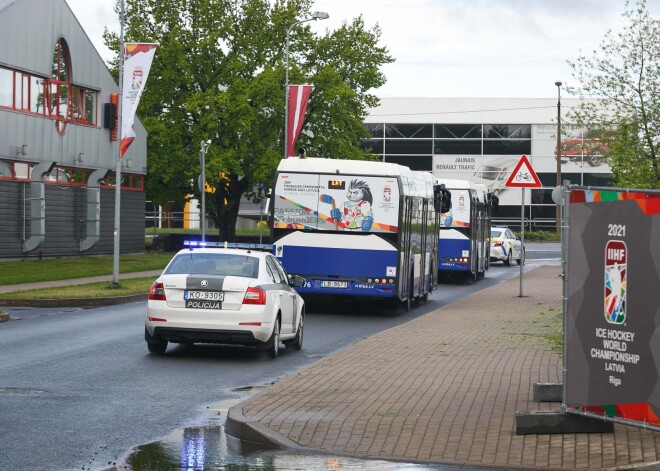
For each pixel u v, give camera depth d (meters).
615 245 10.66
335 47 70.12
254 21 67.62
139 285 37.22
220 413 13.34
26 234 47.91
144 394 14.81
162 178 65.38
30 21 48.88
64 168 52.38
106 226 56.47
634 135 24.33
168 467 10.09
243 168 66.12
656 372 10.28
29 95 49.16
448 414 12.50
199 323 19.03
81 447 11.07
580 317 11.05
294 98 53.19
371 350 19.44
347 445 10.96
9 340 21.41
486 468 9.99
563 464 9.98
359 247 29.23
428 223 34.50
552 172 107.38
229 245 21.11
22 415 12.92
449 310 29.44
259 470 9.97
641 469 9.44
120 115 36.56
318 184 29.34
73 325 24.78
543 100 107.38
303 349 21.34
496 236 61.47
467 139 108.25
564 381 11.23
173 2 65.81
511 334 22.48
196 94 63.22
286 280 21.25
